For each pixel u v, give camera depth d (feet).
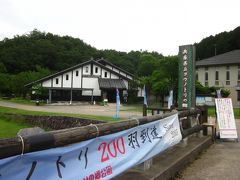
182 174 16.85
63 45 201.16
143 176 13.39
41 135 7.22
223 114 30.19
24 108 79.92
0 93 144.66
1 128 47.67
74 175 8.43
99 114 63.87
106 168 10.16
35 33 221.05
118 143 11.30
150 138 14.40
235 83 112.47
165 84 100.12
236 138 29.22
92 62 129.80
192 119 26.27
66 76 126.21
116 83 129.29
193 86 26.66
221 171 17.78
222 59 119.34
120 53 218.38
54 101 122.21
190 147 21.42
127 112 73.97
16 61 177.78
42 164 7.28
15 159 6.42
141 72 158.51
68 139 8.11
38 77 140.77
